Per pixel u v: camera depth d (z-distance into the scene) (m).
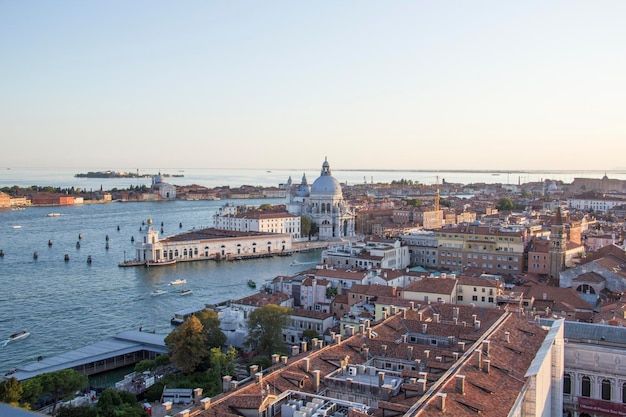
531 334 112.56
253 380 86.44
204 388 138.50
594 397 119.50
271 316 162.25
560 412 108.31
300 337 184.62
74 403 129.50
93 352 167.00
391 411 72.88
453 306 144.12
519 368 93.50
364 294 197.00
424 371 93.94
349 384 84.50
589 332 125.94
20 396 117.62
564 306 172.25
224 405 74.88
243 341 171.62
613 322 139.12
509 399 81.12
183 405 132.50
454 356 96.62
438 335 116.62
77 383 128.12
